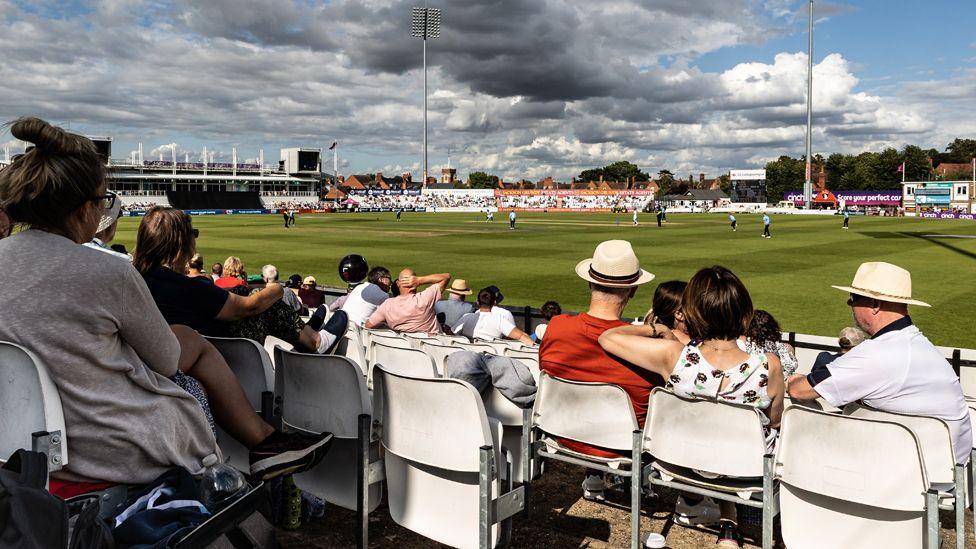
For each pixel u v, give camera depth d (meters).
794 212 99.69
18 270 2.20
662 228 54.72
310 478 3.78
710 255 29.92
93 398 2.23
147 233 3.56
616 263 3.82
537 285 20.42
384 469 3.67
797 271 23.70
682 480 3.67
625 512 4.36
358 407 3.40
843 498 3.15
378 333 6.95
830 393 3.68
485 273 23.42
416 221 70.12
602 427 3.79
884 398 3.61
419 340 6.20
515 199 136.50
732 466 3.47
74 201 2.31
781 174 155.00
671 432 3.63
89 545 1.92
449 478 3.24
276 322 4.12
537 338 8.06
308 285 11.57
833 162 151.88
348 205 124.12
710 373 3.57
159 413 2.40
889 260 27.45
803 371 7.32
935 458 3.43
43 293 2.17
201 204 112.19
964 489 3.26
